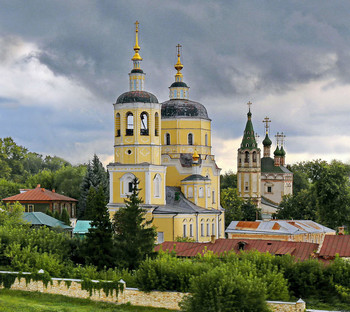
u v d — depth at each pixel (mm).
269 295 66375
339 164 146000
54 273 76438
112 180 119938
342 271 71250
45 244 85750
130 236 86125
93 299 71125
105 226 87750
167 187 127125
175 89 137625
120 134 119938
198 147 134875
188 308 63188
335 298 69625
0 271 76438
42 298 72312
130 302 69750
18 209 113312
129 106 119062
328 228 132375
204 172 133750
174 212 117688
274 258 74125
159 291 68688
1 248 82812
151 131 119750
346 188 143250
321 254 83938
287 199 184000
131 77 121875
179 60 138750
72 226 139625
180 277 68500
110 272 76562
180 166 131625
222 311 61781
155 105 120062
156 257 84000
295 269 71562
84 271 76250
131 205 87875
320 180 143375
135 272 73625
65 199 155625
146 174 118125
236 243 93312
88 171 164500
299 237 118750
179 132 134250
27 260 78812
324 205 144750
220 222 136875
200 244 94375
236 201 173750
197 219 123375
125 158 119312
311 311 62094
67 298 72125
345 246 84562
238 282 63031
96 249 86500
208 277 63469
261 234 117875
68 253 88375
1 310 67125
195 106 136000
